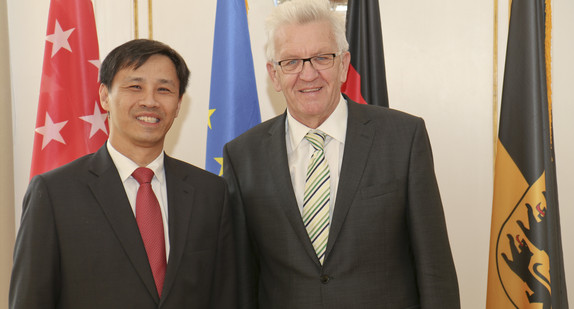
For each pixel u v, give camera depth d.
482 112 2.94
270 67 1.88
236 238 1.88
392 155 1.74
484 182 2.95
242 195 1.88
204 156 3.02
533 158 2.28
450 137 2.97
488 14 2.94
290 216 1.73
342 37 1.80
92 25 2.56
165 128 1.76
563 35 2.87
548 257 2.25
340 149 1.83
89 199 1.63
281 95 3.02
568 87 2.86
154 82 1.72
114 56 1.73
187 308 1.65
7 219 2.75
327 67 1.75
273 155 1.84
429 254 1.66
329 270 1.66
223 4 2.58
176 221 1.71
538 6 2.35
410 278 1.75
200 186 1.81
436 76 2.97
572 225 2.86
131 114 1.69
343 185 1.71
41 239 1.54
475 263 2.95
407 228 1.77
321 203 1.74
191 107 3.01
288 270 1.73
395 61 2.99
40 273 1.51
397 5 2.99
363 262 1.67
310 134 1.83
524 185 2.31
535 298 2.24
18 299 1.49
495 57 2.93
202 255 1.72
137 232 1.62
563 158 2.87
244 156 1.93
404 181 1.71
